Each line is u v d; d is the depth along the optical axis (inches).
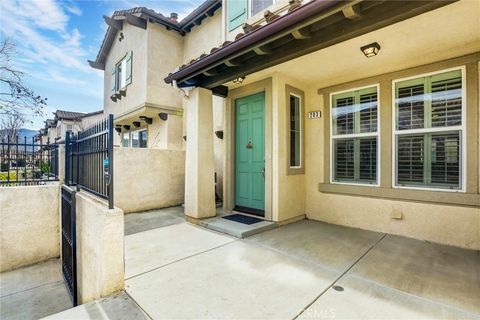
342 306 84.6
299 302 87.3
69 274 143.4
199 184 196.9
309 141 210.2
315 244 147.5
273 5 204.4
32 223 174.6
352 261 122.7
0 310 122.6
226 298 90.7
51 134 900.0
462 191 140.5
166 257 130.0
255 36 124.0
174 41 341.7
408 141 160.9
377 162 173.0
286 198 191.3
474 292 93.0
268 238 159.2
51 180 196.1
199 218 195.3
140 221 207.3
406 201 159.8
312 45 125.5
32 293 139.6
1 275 159.3
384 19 102.5
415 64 156.2
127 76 361.7
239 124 222.4
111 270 95.4
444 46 137.6
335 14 111.3
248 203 213.8
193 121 203.6
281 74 185.3
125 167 236.8
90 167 133.6
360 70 175.9
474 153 136.7
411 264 118.7
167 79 198.4
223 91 221.6
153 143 366.6
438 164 149.7
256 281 103.1
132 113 345.7
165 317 80.3
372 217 174.4
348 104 189.8
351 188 183.2
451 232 143.2
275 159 185.2
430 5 92.2
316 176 205.8
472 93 137.3
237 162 224.4
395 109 165.3
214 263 121.8
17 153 181.9
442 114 148.3
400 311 81.4
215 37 299.9
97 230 101.7
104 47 442.9
